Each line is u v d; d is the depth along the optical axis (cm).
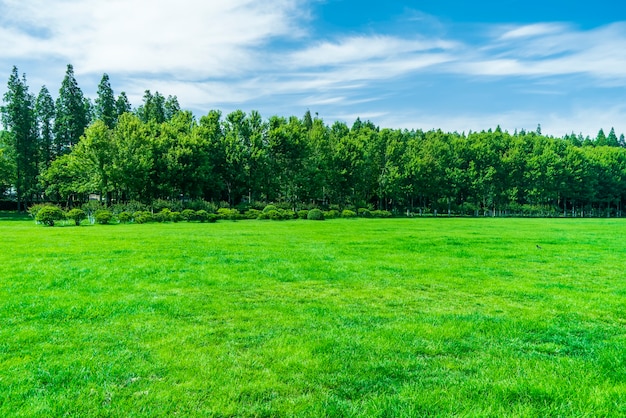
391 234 2484
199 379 476
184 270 1148
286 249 1656
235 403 425
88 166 4788
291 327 670
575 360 544
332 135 7281
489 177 7550
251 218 4928
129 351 555
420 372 507
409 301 858
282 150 6194
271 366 514
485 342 614
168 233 2434
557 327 683
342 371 504
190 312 744
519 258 1470
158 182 5194
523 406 423
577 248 1780
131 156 4797
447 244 1906
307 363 522
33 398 427
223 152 6012
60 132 6044
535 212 8025
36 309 739
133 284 966
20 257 1331
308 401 432
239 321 699
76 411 405
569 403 429
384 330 656
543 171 7900
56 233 2325
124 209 4600
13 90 5772
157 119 7006
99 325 662
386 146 7450
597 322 716
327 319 718
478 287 990
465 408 420
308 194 6388
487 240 2109
